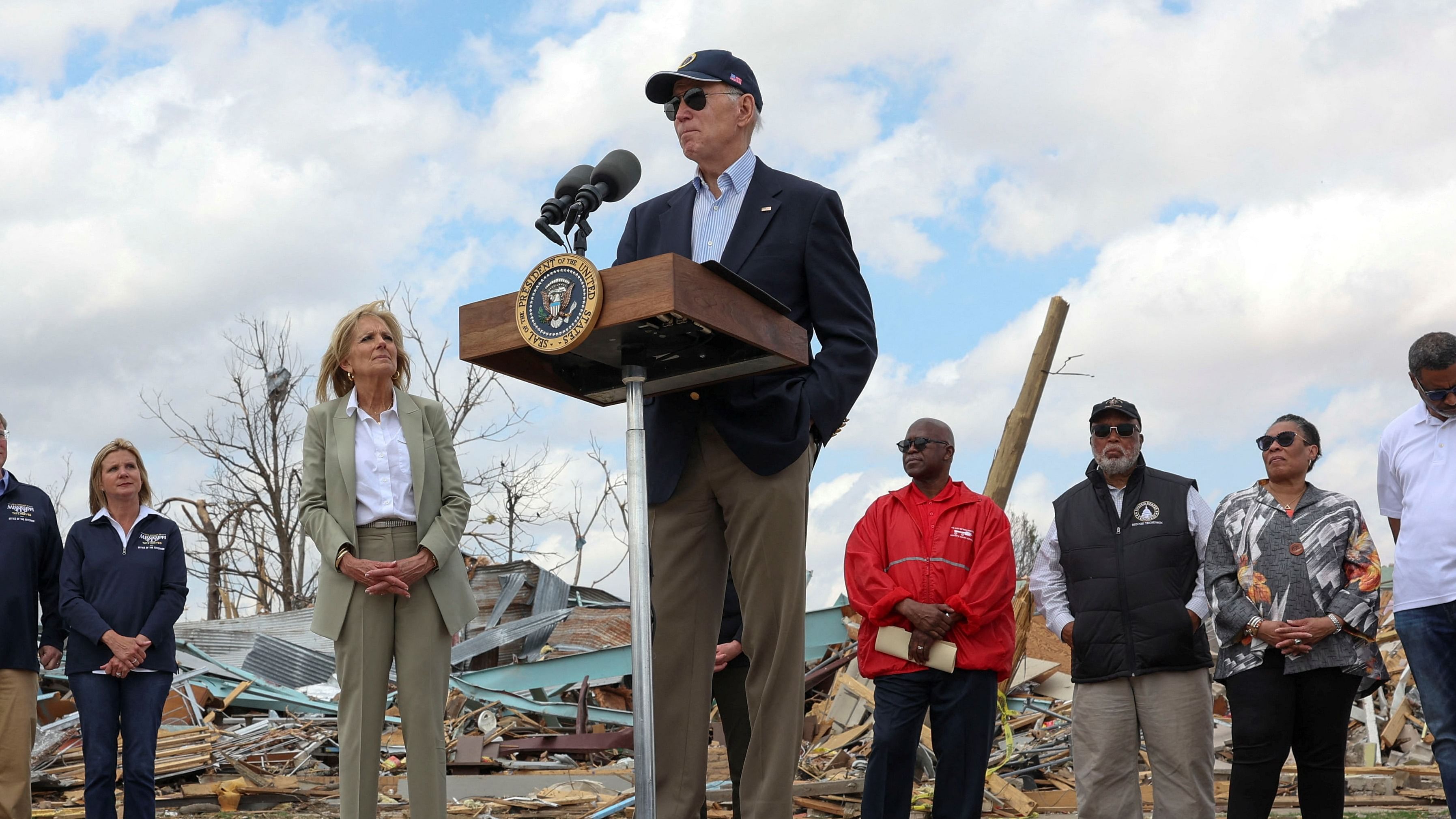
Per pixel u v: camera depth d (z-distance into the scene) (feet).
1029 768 32.19
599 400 11.22
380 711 14.55
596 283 9.09
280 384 99.86
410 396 15.80
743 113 12.03
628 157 10.53
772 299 9.69
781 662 10.95
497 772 35.27
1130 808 18.53
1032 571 20.35
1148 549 18.56
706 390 10.89
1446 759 15.92
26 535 19.83
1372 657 17.17
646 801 9.24
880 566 18.28
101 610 19.77
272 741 36.42
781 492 10.82
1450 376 16.19
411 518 15.08
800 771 31.09
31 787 21.11
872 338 11.69
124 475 20.34
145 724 19.53
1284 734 17.08
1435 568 16.22
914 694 17.70
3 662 19.33
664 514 11.35
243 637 52.65
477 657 55.62
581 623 56.13
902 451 18.63
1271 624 17.12
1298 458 17.85
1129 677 18.38
